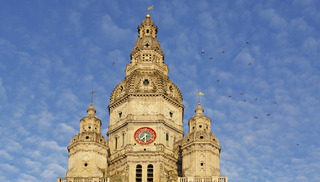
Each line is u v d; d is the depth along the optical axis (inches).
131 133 5022.1
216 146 4845.0
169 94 5305.1
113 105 5305.1
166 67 5620.1
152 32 5846.5
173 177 4859.7
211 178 4603.8
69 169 4758.9
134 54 5620.1
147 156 4886.8
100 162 4825.3
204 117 5017.2
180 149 5036.9
